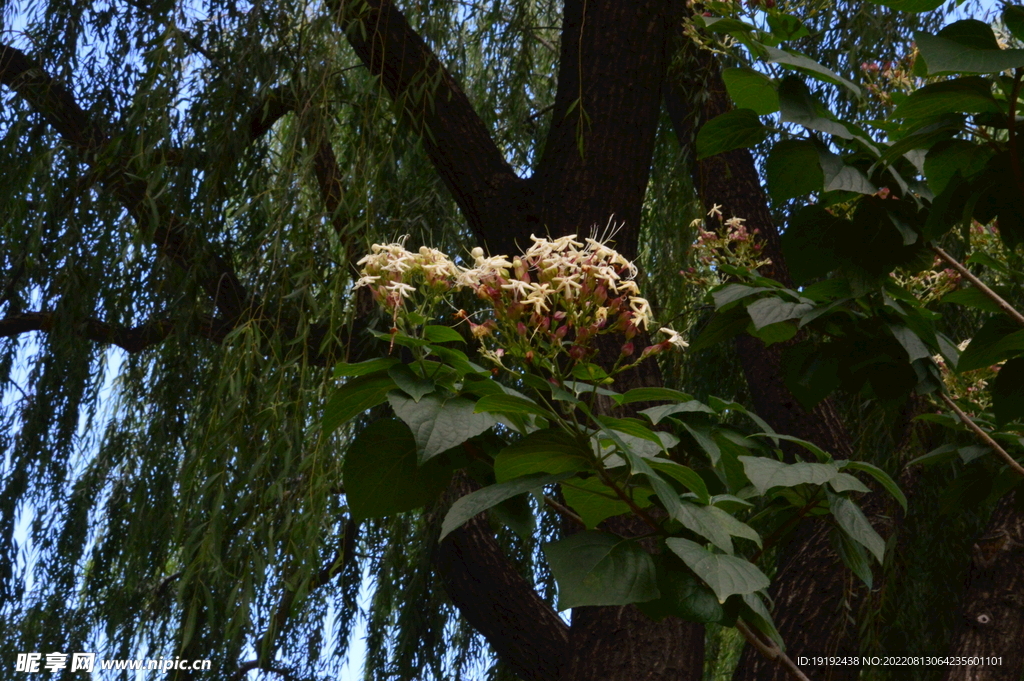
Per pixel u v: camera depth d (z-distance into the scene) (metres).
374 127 2.82
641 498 1.24
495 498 1.07
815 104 1.56
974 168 1.54
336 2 2.77
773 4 1.62
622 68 2.82
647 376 2.59
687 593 1.06
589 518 1.25
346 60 3.40
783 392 3.13
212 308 3.09
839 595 2.85
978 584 3.05
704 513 1.08
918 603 3.08
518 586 3.29
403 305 1.20
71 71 3.11
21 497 3.25
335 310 2.41
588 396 2.02
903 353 1.82
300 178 2.50
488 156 2.86
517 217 2.77
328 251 2.69
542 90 4.43
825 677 2.76
